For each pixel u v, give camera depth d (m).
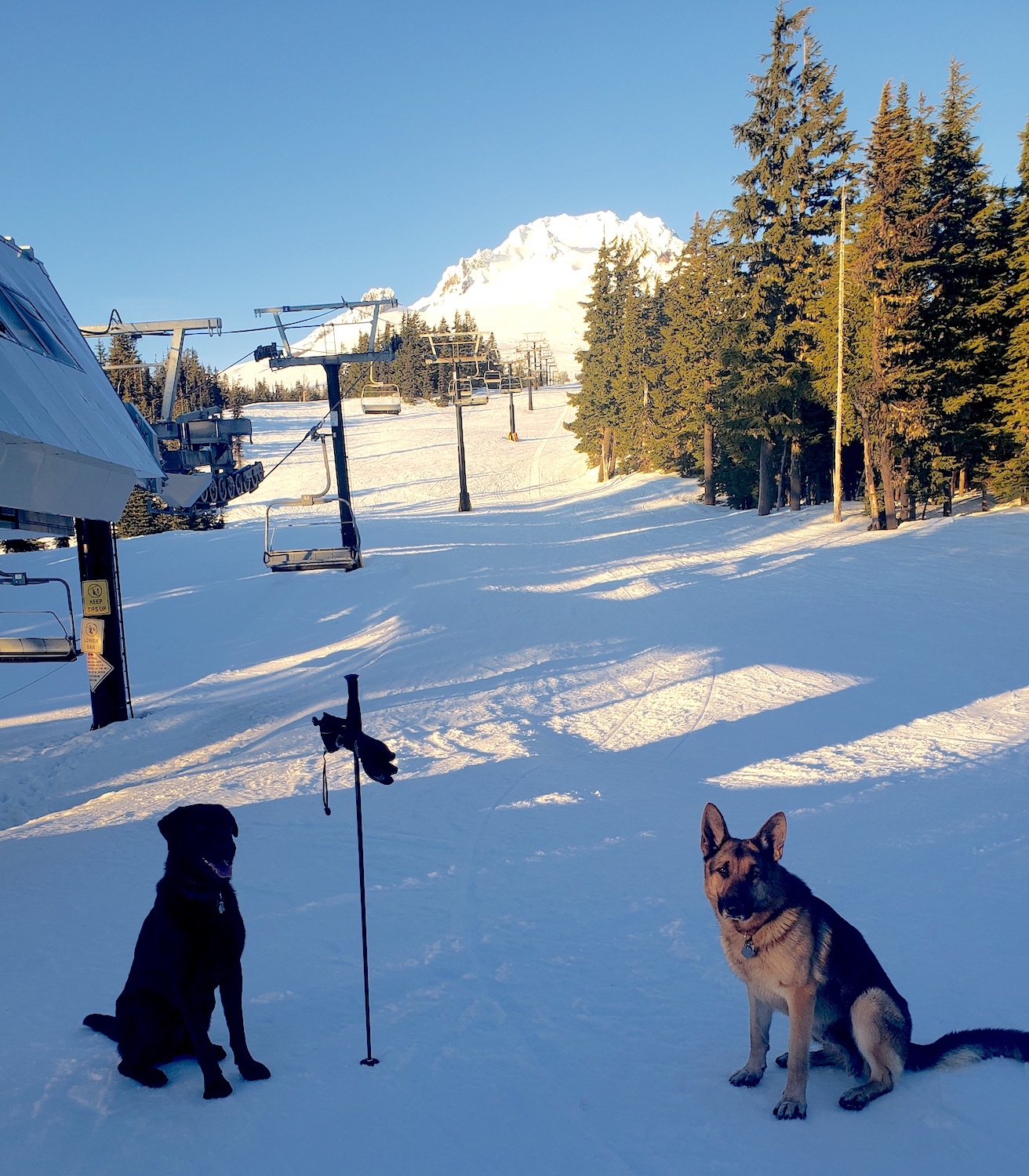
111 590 18.89
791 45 43.81
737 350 45.03
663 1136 4.01
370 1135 4.07
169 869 4.40
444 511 69.19
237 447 30.78
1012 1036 4.41
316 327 32.53
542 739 14.23
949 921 6.56
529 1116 4.22
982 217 38.78
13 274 15.93
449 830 9.61
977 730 13.29
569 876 7.98
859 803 10.10
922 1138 3.90
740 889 4.03
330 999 5.60
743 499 54.94
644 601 27.66
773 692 16.58
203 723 17.88
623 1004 5.42
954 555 31.56
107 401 15.62
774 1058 4.74
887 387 37.66
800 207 44.34
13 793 14.27
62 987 5.91
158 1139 4.05
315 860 8.66
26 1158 3.91
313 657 24.53
